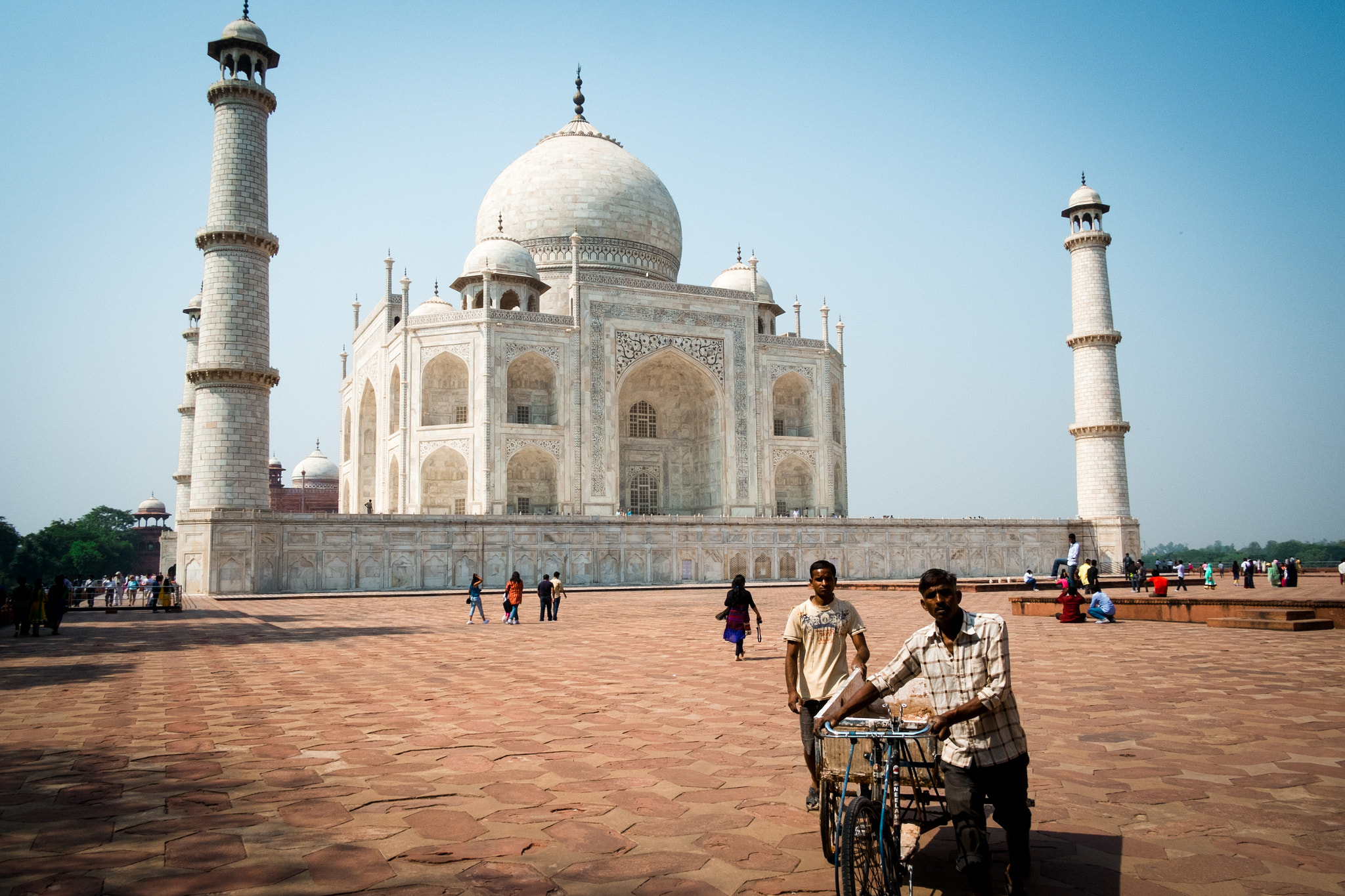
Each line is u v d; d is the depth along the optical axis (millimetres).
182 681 18359
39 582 30234
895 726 7355
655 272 88500
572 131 93812
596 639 26953
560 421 71938
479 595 34562
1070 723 13391
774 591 56844
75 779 10445
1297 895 7016
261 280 56312
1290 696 15688
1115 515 75812
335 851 7957
